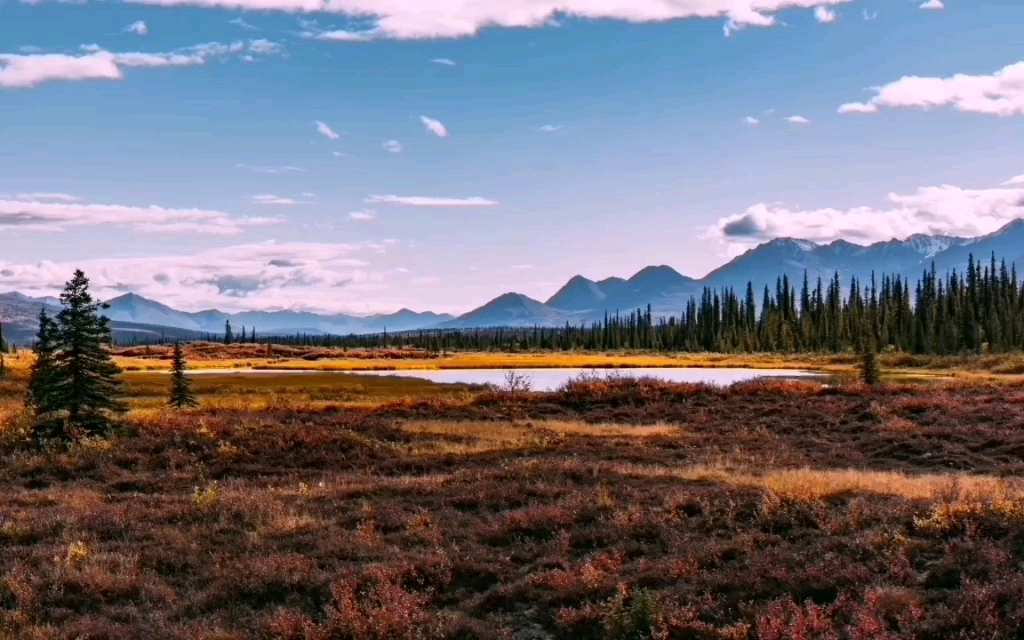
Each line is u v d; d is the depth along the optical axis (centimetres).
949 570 1240
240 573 1428
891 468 2822
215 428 3159
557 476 2255
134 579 1418
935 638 1037
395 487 2169
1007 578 1153
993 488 1853
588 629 1185
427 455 2992
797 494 1750
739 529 1580
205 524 1798
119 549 1603
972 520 1420
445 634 1180
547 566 1448
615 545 1541
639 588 1297
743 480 2114
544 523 1697
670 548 1484
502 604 1306
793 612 1123
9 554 1548
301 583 1380
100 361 3147
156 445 2939
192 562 1522
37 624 1218
